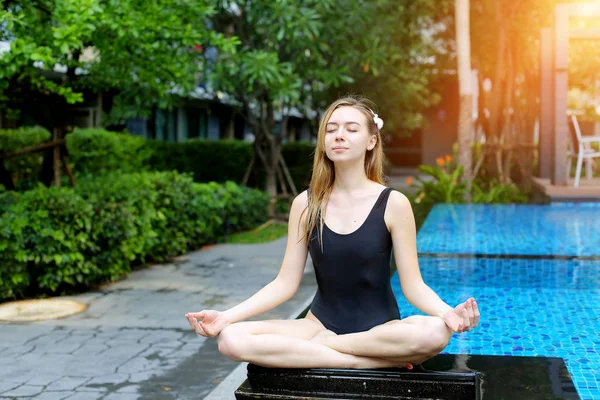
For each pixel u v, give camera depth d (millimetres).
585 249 6766
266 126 11555
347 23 10398
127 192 6688
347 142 2277
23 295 5742
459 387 2135
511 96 13398
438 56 16922
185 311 5352
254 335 2225
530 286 5301
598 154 10492
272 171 11562
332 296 2336
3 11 5180
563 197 10125
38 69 6758
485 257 6410
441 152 28953
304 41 9797
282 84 9102
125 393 3607
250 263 7520
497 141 13219
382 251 2275
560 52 10008
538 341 3758
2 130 9508
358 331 2301
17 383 3736
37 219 5582
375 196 2311
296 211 2400
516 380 2385
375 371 2174
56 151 7238
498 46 13016
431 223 8695
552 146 10641
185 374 3922
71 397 3539
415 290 2268
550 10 12562
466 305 2031
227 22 10578
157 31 6254
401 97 14922
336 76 10391
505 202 11297
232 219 9406
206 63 9703
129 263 6910
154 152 13305
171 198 7797
